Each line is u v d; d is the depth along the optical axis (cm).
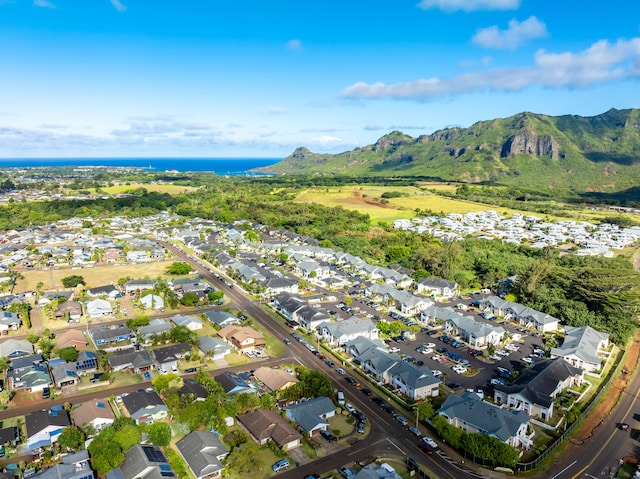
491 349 10550
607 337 11356
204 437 6581
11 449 6456
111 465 6012
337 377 9094
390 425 7469
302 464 6397
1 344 9794
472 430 7231
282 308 12850
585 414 7912
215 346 9938
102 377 8681
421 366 9725
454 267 17612
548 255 19288
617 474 6375
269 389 8400
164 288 14075
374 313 13175
